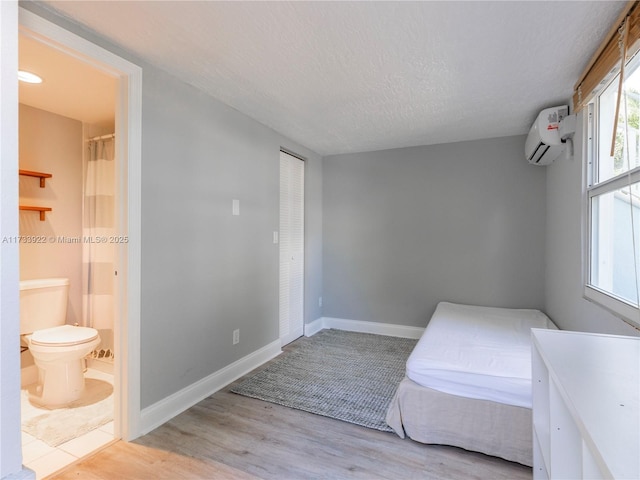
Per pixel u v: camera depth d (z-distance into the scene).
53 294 2.60
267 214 3.10
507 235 3.38
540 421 1.17
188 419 2.07
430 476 1.59
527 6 1.42
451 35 1.63
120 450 1.76
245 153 2.79
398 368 2.90
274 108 2.62
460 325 2.65
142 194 1.91
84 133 2.93
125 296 1.85
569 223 2.41
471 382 1.75
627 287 1.59
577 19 1.50
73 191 2.88
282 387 2.52
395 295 3.87
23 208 2.50
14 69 1.06
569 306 2.41
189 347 2.24
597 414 0.67
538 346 1.07
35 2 1.42
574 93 2.19
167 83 2.06
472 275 3.52
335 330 4.10
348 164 4.08
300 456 1.73
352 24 1.55
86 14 1.50
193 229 2.27
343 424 2.03
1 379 1.02
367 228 3.99
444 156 3.62
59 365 2.26
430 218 3.69
